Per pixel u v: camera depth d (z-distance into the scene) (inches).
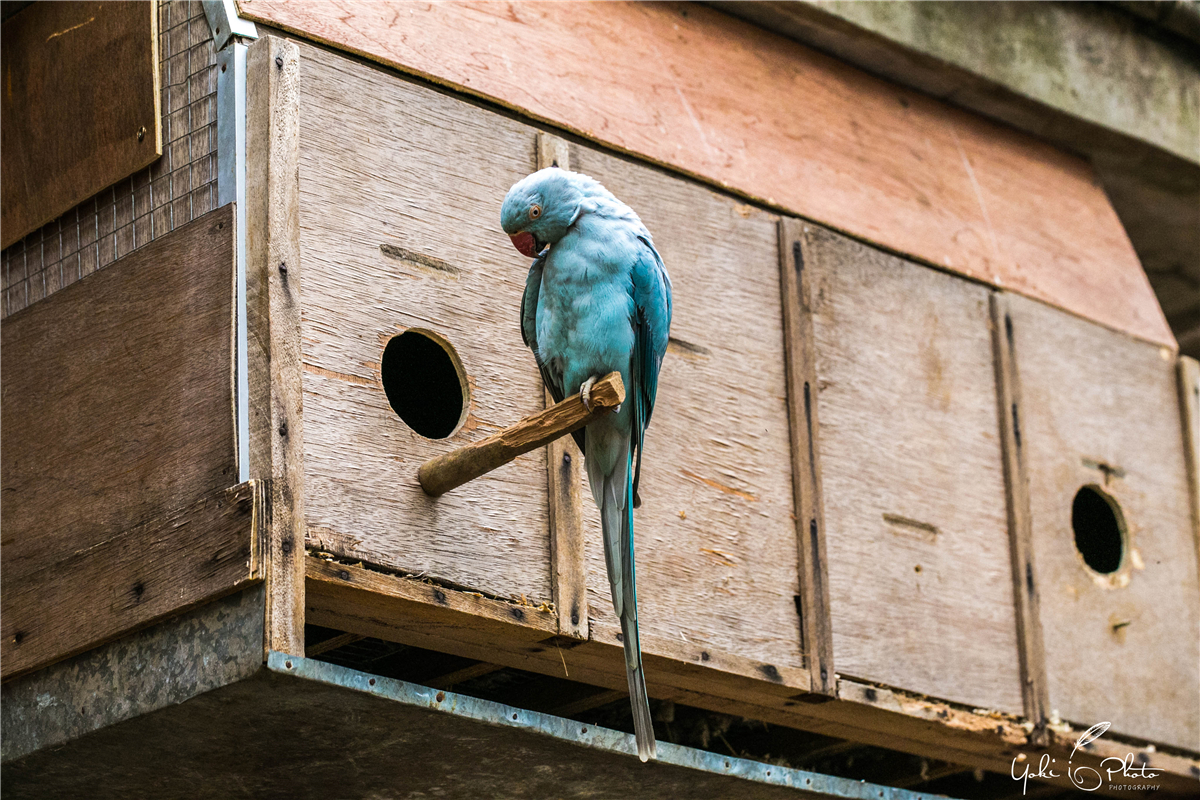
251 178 263.4
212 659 241.1
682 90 338.0
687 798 306.8
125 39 293.6
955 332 363.9
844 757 384.8
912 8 377.4
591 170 310.5
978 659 339.6
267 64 266.8
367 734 259.1
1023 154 409.4
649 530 296.5
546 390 289.4
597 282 266.8
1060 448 372.5
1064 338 385.4
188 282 268.4
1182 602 383.2
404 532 261.4
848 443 333.4
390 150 280.7
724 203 331.3
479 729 260.5
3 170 312.8
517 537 277.1
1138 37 429.1
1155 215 457.1
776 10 357.4
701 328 317.7
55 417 284.0
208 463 255.1
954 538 345.4
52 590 270.2
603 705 334.0
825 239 345.7
